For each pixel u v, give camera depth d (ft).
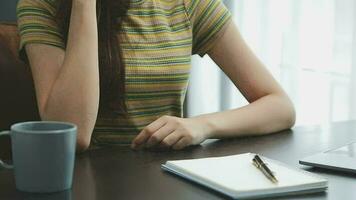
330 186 2.31
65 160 2.18
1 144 4.08
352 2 6.75
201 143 3.31
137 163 2.72
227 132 3.45
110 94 3.86
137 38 4.00
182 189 2.23
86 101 3.26
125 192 2.19
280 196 2.14
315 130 3.84
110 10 3.84
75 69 3.32
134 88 3.95
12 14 5.67
